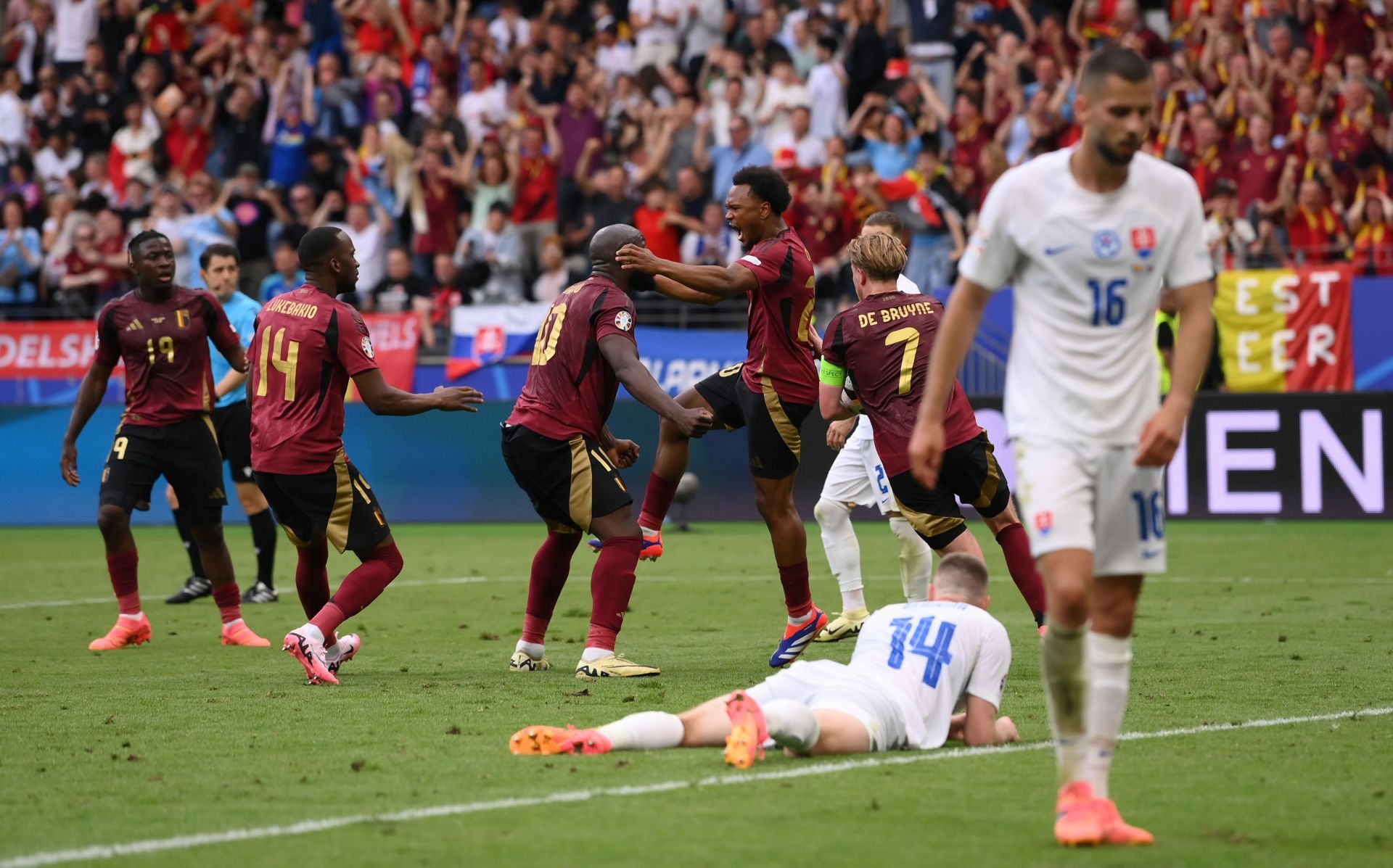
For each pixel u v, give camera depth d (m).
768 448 27.64
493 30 83.94
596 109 77.88
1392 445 56.38
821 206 66.19
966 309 14.83
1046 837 14.46
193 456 31.91
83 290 74.00
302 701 23.55
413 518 65.88
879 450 26.42
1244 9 69.31
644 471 62.12
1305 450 57.41
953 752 18.45
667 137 72.81
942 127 72.62
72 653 30.84
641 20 81.00
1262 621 33.56
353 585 26.36
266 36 84.62
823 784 16.72
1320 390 57.81
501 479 65.19
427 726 21.02
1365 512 56.78
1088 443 14.45
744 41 75.81
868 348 26.31
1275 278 58.66
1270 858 13.71
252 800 16.34
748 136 70.75
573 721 21.36
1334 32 67.56
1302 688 24.12
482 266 70.31
